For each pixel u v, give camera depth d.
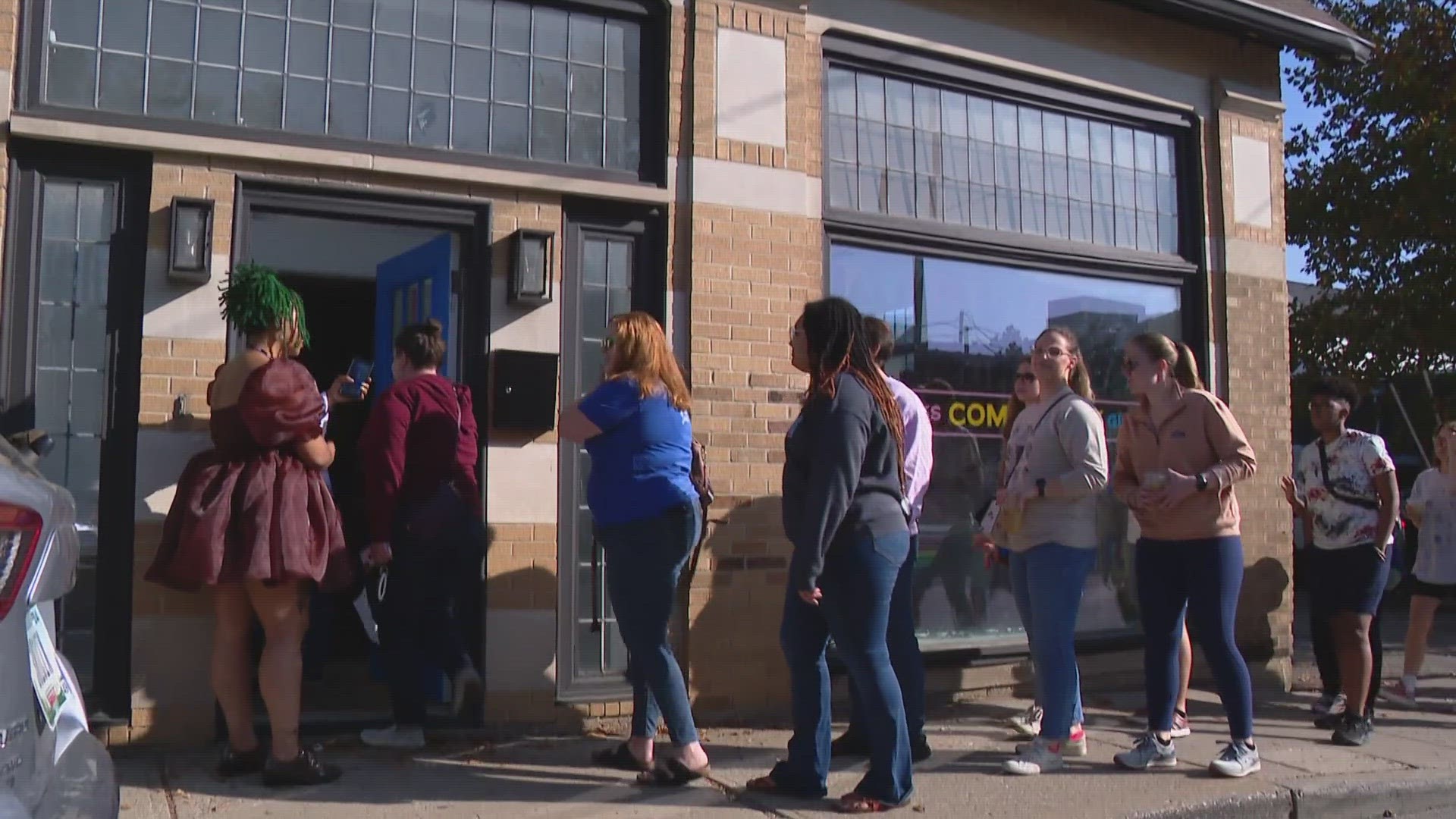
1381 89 13.40
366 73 5.44
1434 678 8.05
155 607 4.87
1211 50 7.82
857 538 4.36
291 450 4.40
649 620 4.59
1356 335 13.70
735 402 6.01
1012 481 5.29
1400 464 13.94
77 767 2.64
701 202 6.00
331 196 5.27
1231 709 5.14
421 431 5.06
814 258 6.29
